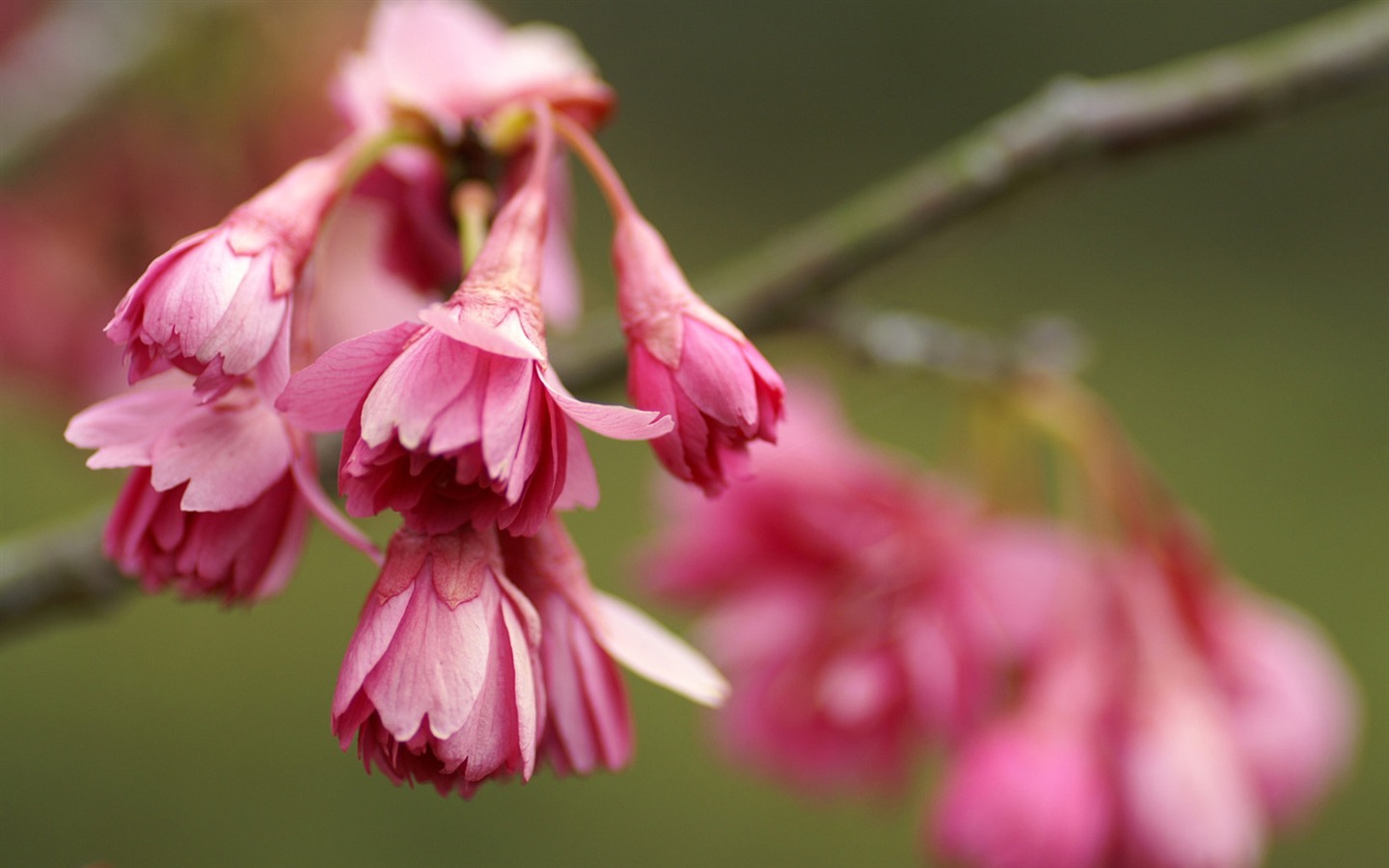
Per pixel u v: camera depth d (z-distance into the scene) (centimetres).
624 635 49
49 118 81
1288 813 62
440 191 53
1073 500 64
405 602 48
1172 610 59
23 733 160
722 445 49
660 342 49
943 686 59
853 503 63
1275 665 62
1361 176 257
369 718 48
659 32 274
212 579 49
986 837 57
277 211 49
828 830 165
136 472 49
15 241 82
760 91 274
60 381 84
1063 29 275
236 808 159
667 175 263
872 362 65
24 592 58
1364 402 226
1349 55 61
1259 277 252
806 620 63
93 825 155
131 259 83
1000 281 240
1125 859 58
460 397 47
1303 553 204
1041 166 62
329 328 72
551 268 56
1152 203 254
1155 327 239
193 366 48
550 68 54
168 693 167
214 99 81
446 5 54
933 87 276
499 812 164
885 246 63
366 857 158
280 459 49
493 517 48
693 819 165
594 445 195
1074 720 58
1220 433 223
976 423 66
